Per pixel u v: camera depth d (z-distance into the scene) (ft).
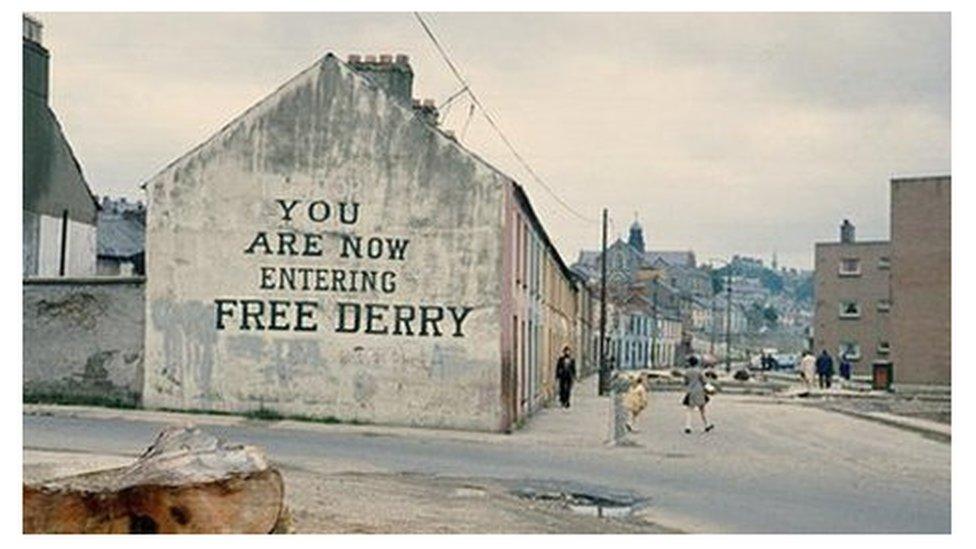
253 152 90.94
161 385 91.04
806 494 58.13
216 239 90.94
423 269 88.63
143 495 39.24
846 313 290.97
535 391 112.16
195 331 90.79
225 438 76.18
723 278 509.35
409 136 89.25
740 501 55.21
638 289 328.90
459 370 87.76
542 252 120.26
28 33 115.44
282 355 89.81
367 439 79.15
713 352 394.32
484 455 72.18
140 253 148.77
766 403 145.69
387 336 88.79
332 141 90.07
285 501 49.57
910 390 189.06
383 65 95.91
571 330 184.65
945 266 197.77
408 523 46.01
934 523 50.29
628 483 60.44
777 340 484.74
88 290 92.68
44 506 38.52
